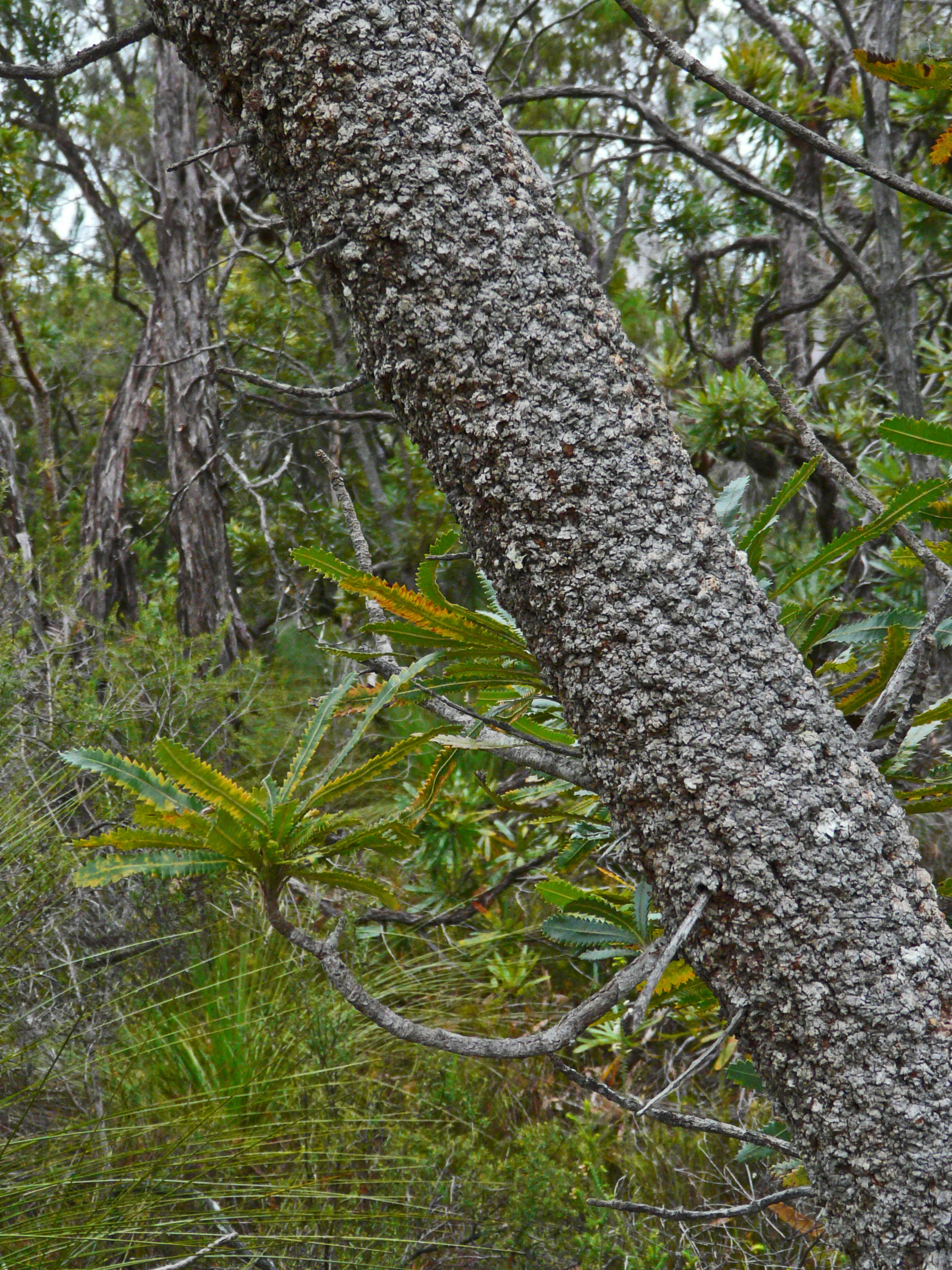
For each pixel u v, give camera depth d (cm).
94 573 459
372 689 117
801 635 121
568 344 77
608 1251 213
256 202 511
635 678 75
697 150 333
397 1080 274
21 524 414
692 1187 241
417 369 79
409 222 77
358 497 596
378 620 114
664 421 80
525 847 328
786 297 425
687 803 74
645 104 334
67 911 224
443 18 81
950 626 104
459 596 445
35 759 250
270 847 80
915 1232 67
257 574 547
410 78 78
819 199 402
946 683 195
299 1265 204
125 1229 168
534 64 535
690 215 475
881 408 379
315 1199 213
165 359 474
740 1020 73
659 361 452
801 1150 74
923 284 407
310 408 473
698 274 468
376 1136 243
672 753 74
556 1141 245
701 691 74
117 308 749
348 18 77
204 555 455
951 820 230
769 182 450
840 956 70
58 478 648
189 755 76
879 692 106
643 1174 247
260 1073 236
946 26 337
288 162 83
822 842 71
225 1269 188
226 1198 195
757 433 375
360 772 86
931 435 91
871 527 98
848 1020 69
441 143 78
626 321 583
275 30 78
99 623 339
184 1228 196
